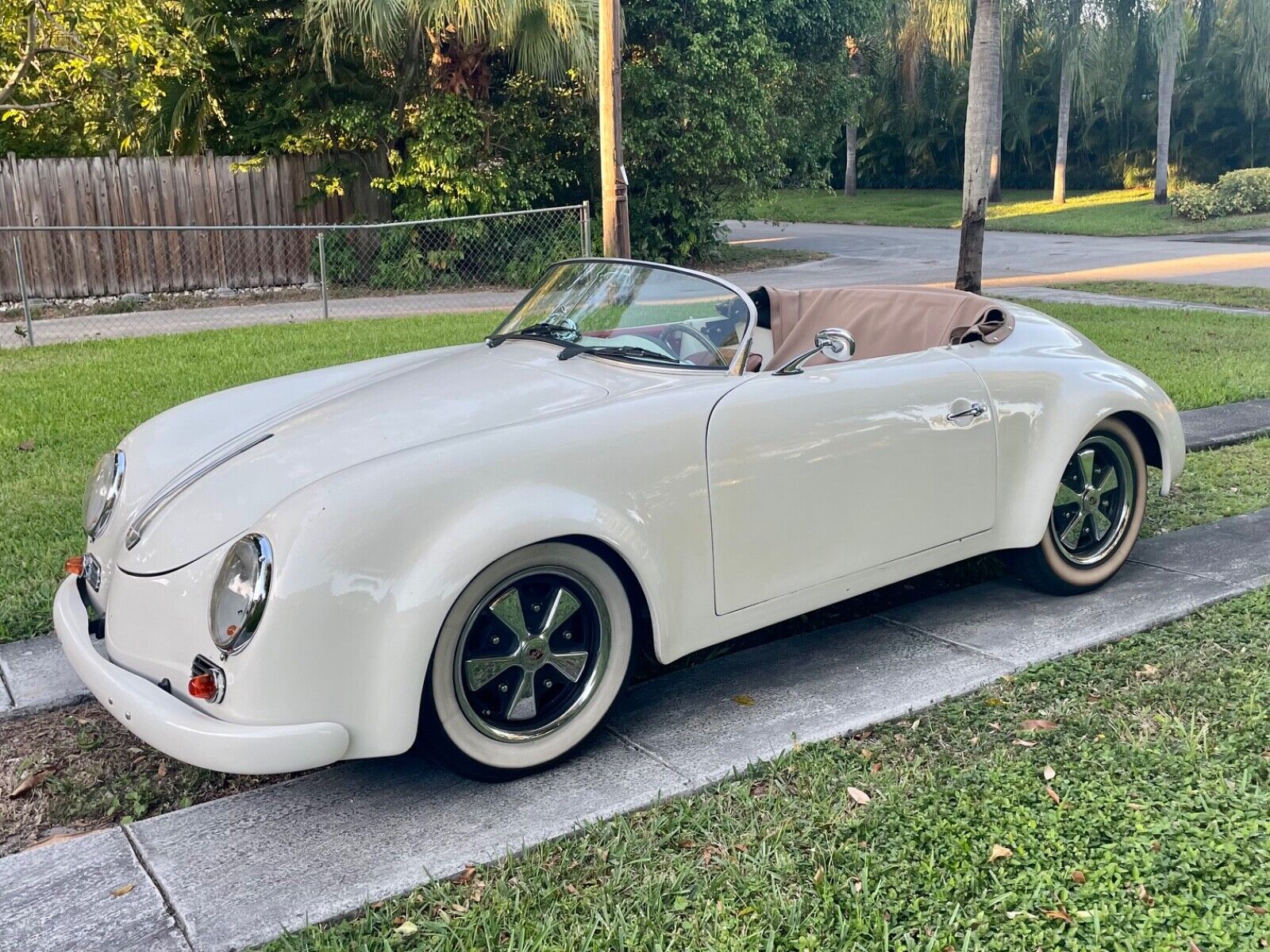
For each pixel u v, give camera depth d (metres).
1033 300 13.69
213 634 2.61
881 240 26.69
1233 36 37.97
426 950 2.30
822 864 2.55
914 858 2.56
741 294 3.50
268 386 3.98
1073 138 43.34
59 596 3.24
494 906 2.43
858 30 20.66
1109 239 26.47
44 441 6.72
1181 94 39.03
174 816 2.85
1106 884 2.42
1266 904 2.34
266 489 2.90
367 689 2.63
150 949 2.31
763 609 3.32
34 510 5.27
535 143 16.97
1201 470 5.96
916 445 3.58
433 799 2.90
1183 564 4.52
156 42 14.66
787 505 3.30
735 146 17.61
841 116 21.67
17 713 3.49
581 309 3.92
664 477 3.03
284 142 16.19
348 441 3.09
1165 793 2.78
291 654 2.55
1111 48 32.56
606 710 3.08
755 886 2.47
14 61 15.57
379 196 17.27
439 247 16.59
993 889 2.43
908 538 3.63
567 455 2.88
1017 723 3.23
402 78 16.11
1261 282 15.87
